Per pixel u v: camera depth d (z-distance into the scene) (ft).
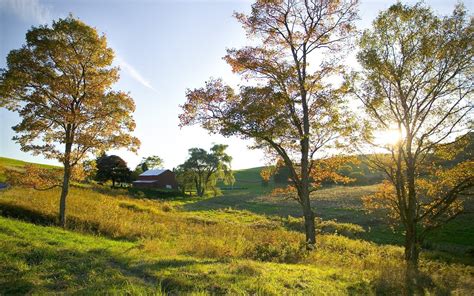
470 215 121.80
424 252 87.86
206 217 132.46
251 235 80.12
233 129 60.85
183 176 306.76
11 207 70.95
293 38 64.44
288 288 32.14
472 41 54.29
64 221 69.00
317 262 48.88
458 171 60.85
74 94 68.44
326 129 63.67
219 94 62.28
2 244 38.73
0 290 27.45
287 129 60.08
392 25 58.54
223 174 307.78
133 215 95.14
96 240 54.34
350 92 62.39
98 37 71.51
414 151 62.49
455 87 58.03
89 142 69.41
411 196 61.21
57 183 71.72
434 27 56.95
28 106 66.54
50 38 67.62
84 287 29.09
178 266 37.19
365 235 108.78
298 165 69.00
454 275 48.65
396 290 36.52
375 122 63.31
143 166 427.33
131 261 39.01
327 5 60.59
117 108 71.92
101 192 157.58
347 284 36.09
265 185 338.75
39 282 29.60
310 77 61.98
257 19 63.26
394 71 59.11
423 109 59.57
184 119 64.28
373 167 65.72
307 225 64.44
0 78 64.03
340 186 238.68
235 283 31.30
